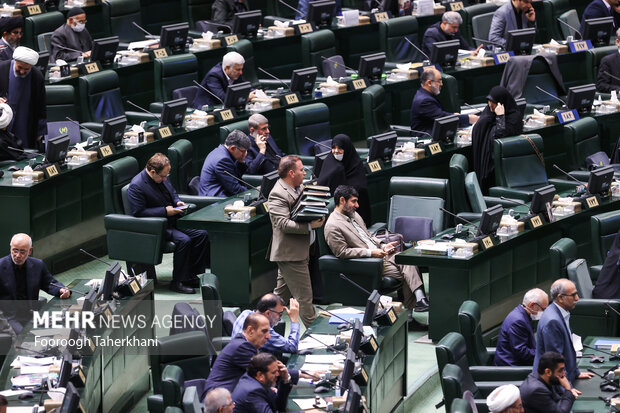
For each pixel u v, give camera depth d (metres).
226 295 43.06
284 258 40.75
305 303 41.16
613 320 40.25
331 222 42.16
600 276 41.44
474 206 46.38
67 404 28.72
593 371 36.09
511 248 42.84
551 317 35.16
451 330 41.12
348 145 46.53
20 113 48.25
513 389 31.55
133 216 44.19
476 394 34.44
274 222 40.69
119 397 36.03
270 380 30.61
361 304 42.25
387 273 42.69
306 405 31.48
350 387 29.56
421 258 40.97
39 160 46.97
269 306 34.72
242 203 43.22
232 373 32.41
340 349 34.59
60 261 46.44
